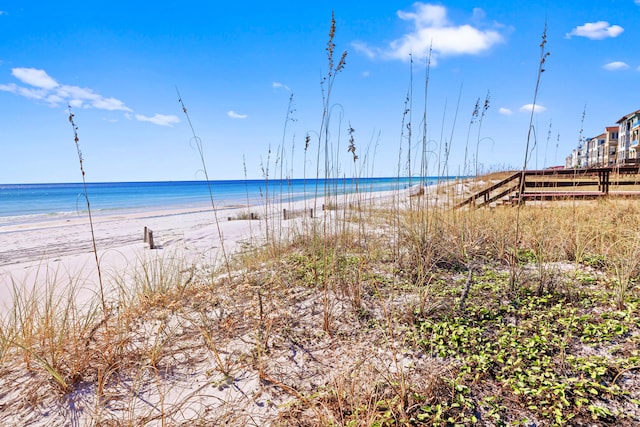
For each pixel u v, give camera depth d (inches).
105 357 101.0
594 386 79.9
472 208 288.2
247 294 154.5
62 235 556.7
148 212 1035.9
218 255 290.0
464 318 116.3
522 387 81.2
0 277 253.6
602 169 316.8
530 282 136.9
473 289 137.9
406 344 104.6
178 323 126.3
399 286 147.4
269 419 78.3
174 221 729.6
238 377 94.7
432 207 215.5
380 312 126.5
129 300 150.1
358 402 78.6
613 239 176.6
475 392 82.3
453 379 86.0
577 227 180.2
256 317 129.5
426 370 91.4
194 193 2367.1
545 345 96.6
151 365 100.2
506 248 181.0
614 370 84.0
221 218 740.0
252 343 110.7
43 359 94.7
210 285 172.1
